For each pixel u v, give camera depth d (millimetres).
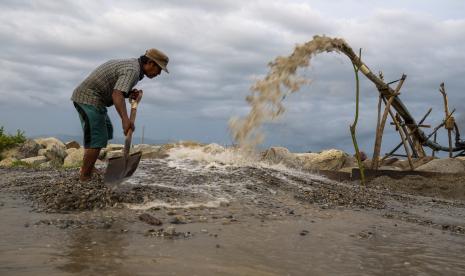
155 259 2820
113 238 3359
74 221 3898
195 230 3824
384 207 6270
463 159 13789
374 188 9961
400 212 5977
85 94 5289
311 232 4074
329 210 5453
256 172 6961
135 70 5238
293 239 3730
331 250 3434
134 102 5277
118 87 5074
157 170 6703
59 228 3635
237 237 3656
